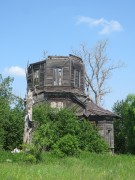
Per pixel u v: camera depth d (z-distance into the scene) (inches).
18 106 1658.5
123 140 2309.3
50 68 1943.9
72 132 1459.2
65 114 1503.4
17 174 658.8
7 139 1526.8
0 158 1074.7
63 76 1937.7
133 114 1923.0
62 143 1275.8
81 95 1959.9
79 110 1870.1
